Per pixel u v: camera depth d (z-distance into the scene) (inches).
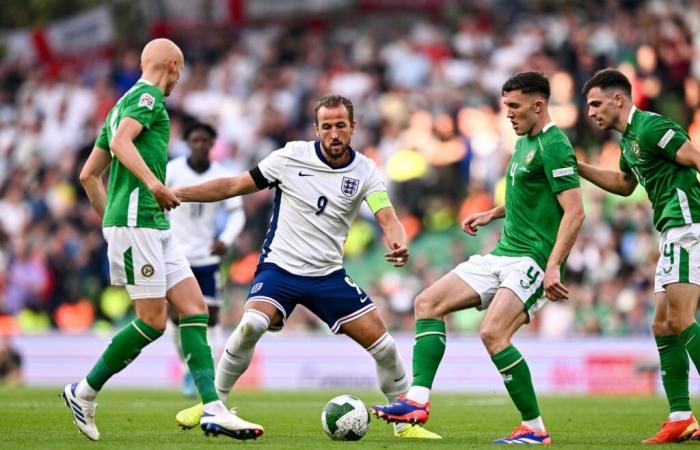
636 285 2746.1
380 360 1174.3
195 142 1807.3
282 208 1172.5
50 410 1513.3
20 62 4060.0
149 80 1087.6
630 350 2516.0
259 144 3380.9
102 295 3095.5
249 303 1155.9
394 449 1010.1
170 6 3959.2
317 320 2829.7
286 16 3973.9
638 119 1180.5
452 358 2564.0
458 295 1141.7
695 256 1159.6
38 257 3149.6
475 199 3095.5
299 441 1100.5
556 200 1136.2
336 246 1167.0
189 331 1094.4
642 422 1434.5
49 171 3444.9
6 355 2667.3
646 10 3496.6
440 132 3240.7
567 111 3257.9
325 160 1155.9
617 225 2886.3
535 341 2546.8
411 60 3575.3
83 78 3897.6
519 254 1140.5
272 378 2598.4
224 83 3649.1
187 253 1815.9
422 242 3107.8
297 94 3563.0
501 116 3257.9
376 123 3363.7
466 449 1018.1
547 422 1428.4
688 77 3326.8
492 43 3636.8
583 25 3518.7
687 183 1168.2
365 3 3973.9
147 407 1621.6
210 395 1065.5
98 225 3223.4
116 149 1037.2
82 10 4308.6
